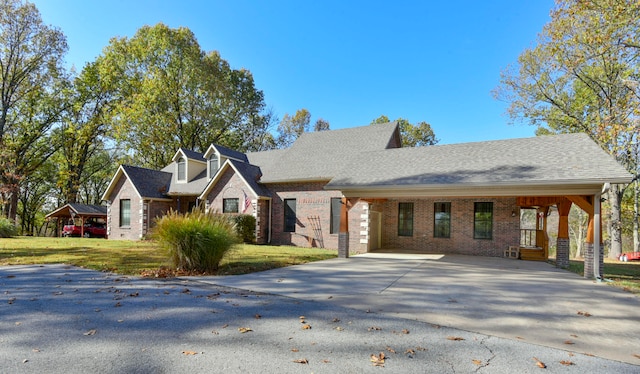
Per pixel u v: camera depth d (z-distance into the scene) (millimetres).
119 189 23047
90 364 3527
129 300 6188
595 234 9500
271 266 10680
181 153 23594
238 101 36312
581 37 15211
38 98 30391
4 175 27766
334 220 17516
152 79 28594
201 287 7535
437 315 5637
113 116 30156
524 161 11852
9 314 5211
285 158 20938
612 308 6223
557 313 5863
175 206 23422
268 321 5137
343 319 5324
